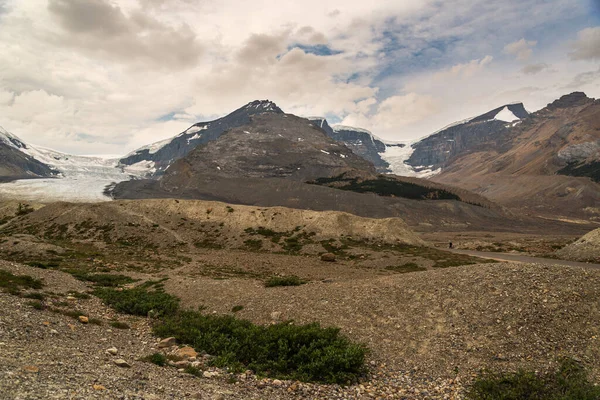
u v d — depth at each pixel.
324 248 79.19
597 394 13.60
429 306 22.73
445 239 176.50
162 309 27.11
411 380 16.59
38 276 30.48
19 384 9.38
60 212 101.44
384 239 88.88
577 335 17.61
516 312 19.89
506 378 15.38
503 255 83.31
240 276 48.88
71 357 13.68
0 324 15.73
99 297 29.39
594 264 63.88
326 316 23.84
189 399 11.62
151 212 101.25
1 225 102.38
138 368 14.33
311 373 16.80
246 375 16.27
